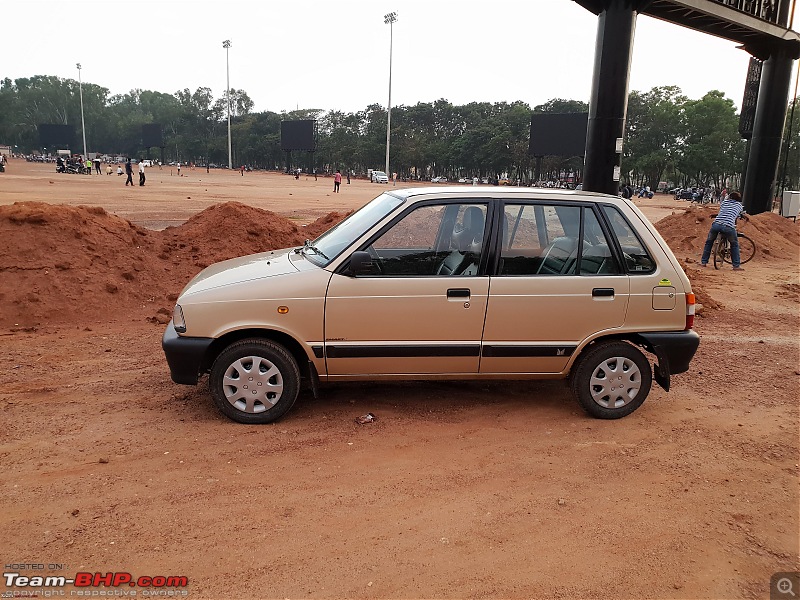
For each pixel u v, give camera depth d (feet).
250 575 9.99
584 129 126.52
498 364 16.35
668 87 311.88
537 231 16.26
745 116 84.28
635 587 10.14
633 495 13.08
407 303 15.55
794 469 14.56
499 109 404.98
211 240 34.32
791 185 241.55
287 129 344.69
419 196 16.30
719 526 12.03
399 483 13.11
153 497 12.17
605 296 16.25
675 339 16.62
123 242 30.45
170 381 18.88
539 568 10.50
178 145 515.09
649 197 228.02
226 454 14.10
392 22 232.53
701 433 16.43
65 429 15.16
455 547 10.97
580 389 16.75
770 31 67.62
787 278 43.80
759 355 24.43
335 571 10.17
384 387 18.85
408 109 431.02
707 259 48.73
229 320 15.21
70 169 217.15
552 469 14.05
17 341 22.59
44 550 10.44
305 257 17.02
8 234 26.99
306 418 16.33
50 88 555.28
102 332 24.18
